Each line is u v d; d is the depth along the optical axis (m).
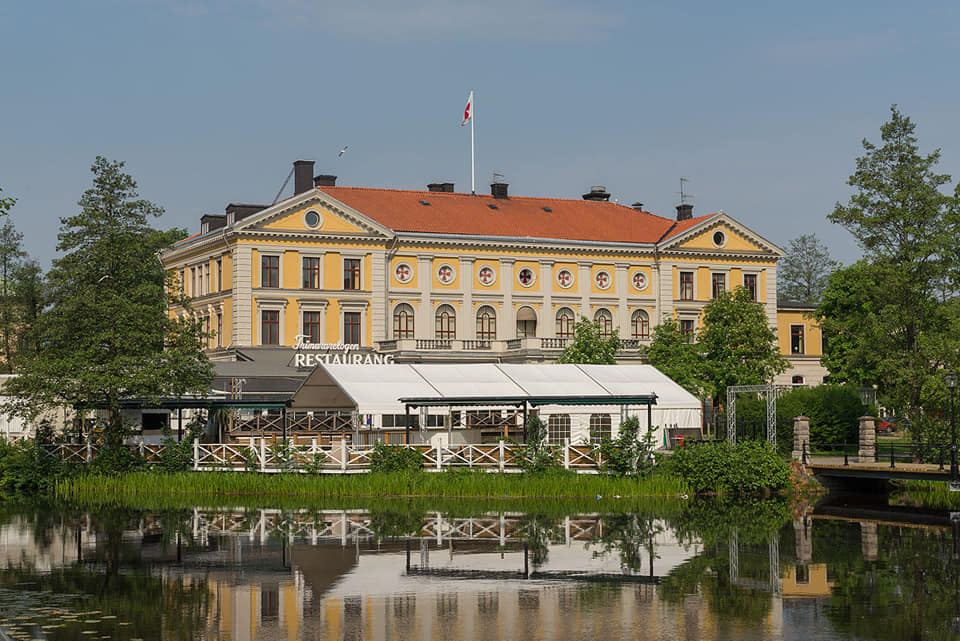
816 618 24.73
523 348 88.31
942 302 65.38
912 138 65.00
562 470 52.62
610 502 48.66
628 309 96.50
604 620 24.56
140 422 63.25
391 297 89.06
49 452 57.62
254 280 84.38
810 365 105.00
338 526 39.97
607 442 54.31
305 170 92.56
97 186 59.47
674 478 51.88
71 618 24.86
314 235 85.81
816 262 139.50
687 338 82.50
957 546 34.75
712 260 99.00
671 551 33.84
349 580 29.16
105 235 58.94
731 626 23.98
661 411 64.69
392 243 88.88
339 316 86.69
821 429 63.16
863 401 70.88
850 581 28.91
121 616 25.06
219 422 61.84
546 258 94.12
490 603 26.31
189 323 60.56
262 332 84.56
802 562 31.77
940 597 26.86
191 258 92.69
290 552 33.78
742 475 51.50
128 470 55.72
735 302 81.06
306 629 23.86
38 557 33.03
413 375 58.78
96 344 57.22
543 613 25.23
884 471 49.94
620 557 32.75
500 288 92.56
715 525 40.25
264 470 54.81
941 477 47.66
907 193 63.91
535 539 36.47
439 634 23.41
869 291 65.81
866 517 42.91
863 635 23.27
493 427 59.72
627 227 99.62
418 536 37.25
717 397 81.31
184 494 52.56
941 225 64.06
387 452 53.66
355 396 54.88
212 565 31.55
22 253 99.06
